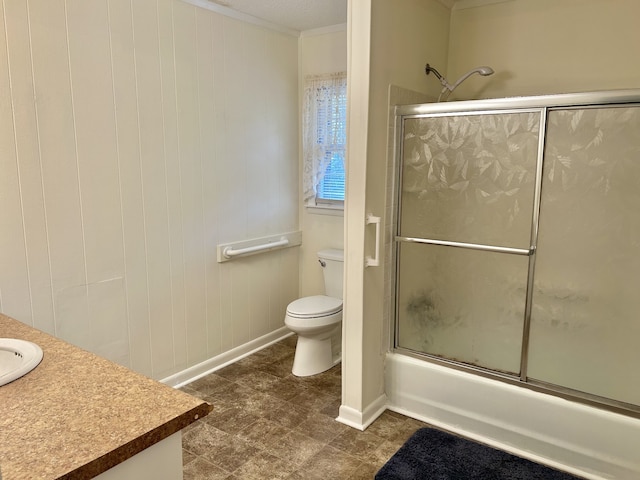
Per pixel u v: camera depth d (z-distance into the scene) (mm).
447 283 2492
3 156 1991
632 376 2051
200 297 3000
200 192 2908
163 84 2609
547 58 2652
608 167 1991
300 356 3109
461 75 2936
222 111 2986
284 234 3617
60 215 2215
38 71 2070
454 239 2438
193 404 1116
